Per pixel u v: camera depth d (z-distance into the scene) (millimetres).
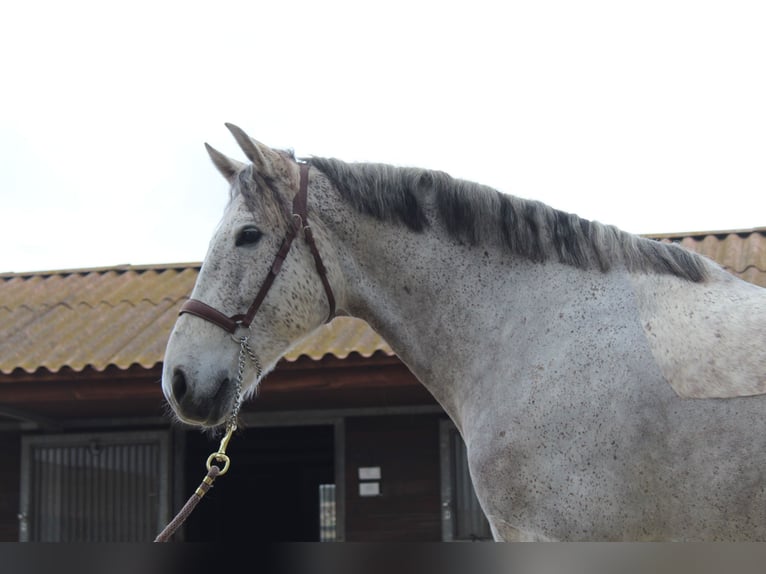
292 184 2865
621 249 2734
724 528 2395
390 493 7547
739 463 2377
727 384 2432
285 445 10078
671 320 2582
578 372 2582
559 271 2766
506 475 2598
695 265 2678
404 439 7617
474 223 2861
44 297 8492
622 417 2492
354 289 2943
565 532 2506
